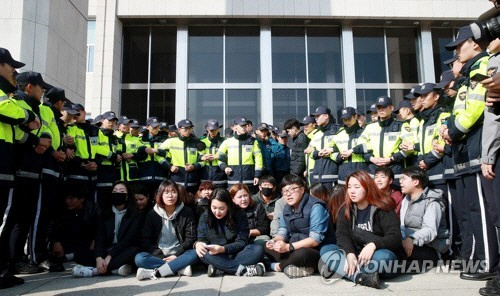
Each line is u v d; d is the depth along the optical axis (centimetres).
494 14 243
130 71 1273
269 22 1278
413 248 363
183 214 405
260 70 1280
